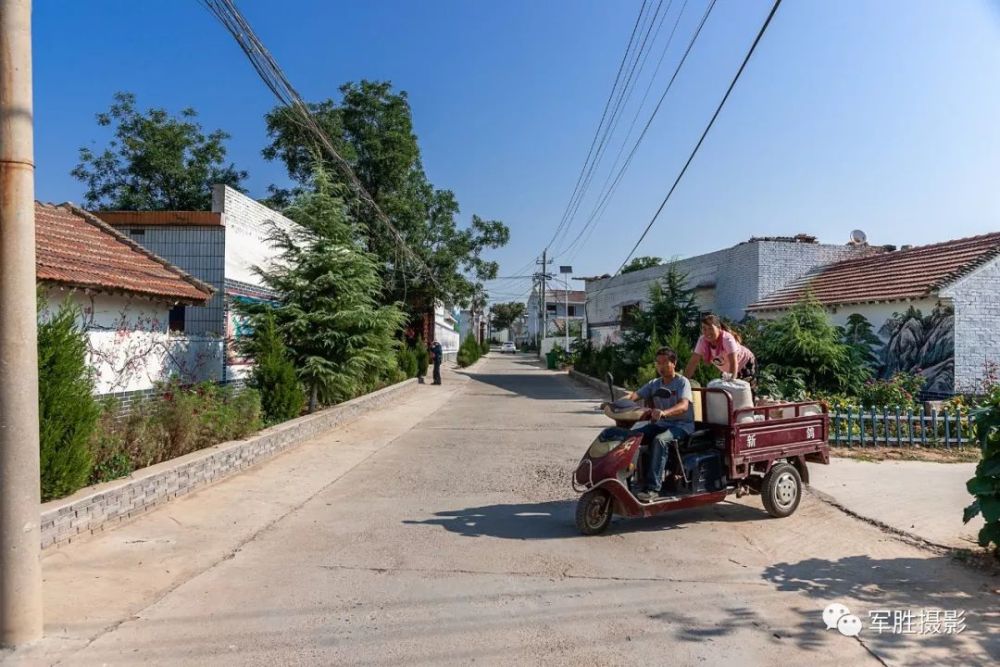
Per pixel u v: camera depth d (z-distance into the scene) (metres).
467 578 5.19
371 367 15.27
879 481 8.49
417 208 28.92
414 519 6.89
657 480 6.41
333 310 13.75
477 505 7.49
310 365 13.21
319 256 13.61
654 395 6.84
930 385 14.23
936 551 5.87
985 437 5.45
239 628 4.26
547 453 10.84
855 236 21.52
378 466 9.70
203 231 14.88
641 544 6.08
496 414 16.38
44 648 3.93
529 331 89.69
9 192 3.91
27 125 4.01
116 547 5.77
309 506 7.38
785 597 4.84
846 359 13.81
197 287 13.20
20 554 3.93
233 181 26.02
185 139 25.12
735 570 5.40
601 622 4.40
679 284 22.31
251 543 6.02
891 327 15.26
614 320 34.53
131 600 4.66
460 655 3.94
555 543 6.09
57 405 5.91
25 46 4.00
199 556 5.62
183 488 7.59
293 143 23.58
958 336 13.84
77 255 10.85
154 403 8.60
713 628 4.32
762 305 19.75
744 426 6.75
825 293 17.70
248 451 9.30
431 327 38.31
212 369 14.07
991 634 4.25
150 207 24.52
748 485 7.25
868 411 11.53
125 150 24.53
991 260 14.03
